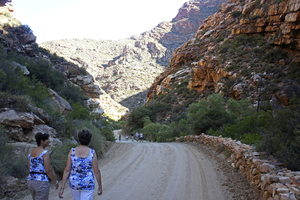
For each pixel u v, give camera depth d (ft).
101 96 337.93
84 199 10.10
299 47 122.62
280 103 98.48
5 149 19.42
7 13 114.21
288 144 16.40
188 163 28.17
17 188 17.25
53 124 32.53
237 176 20.26
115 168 27.25
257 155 18.56
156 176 22.43
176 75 242.58
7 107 26.27
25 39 112.06
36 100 37.29
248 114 66.08
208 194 16.83
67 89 84.23
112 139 64.80
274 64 124.26
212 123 59.21
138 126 179.93
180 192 17.49
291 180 11.95
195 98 178.29
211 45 211.82
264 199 12.85
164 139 93.86
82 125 39.19
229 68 138.10
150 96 293.84
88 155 10.73
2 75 33.24
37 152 12.36
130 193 17.57
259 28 155.94
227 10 234.79
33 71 71.41
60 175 22.52
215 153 33.01
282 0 139.85
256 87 113.19
